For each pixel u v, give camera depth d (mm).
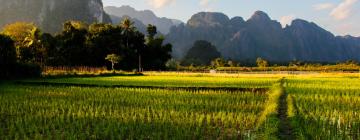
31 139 16438
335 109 24156
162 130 18172
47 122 20141
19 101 28344
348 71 105250
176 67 135875
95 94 33906
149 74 84688
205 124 19875
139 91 37031
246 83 49562
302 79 61250
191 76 75688
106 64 120312
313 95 32969
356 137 17297
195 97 31766
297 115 21547
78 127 18625
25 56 102062
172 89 40656
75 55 115500
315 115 22062
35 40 104562
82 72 76625
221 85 45625
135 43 129500
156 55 133750
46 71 72688
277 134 16938
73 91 36781
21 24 115625
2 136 16875
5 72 59156
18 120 19906
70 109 23719
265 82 52031
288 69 115812
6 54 59188
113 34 121875
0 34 59125
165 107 25609
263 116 21047
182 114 22672
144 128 18516
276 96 31047
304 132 17328
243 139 16922
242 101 29375
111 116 21656
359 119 21016
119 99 30031
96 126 18516
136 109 24547
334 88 40312
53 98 30641
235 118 21469
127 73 82125
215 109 24734
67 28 118812
